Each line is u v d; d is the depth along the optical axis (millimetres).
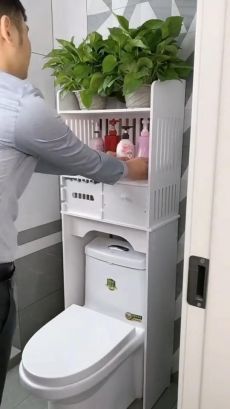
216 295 611
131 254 1530
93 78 1328
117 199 1396
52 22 1726
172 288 1604
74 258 1702
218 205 573
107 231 1516
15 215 967
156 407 1606
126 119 1555
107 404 1410
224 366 634
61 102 1491
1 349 984
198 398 686
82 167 1024
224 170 555
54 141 907
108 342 1337
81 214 1533
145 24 1254
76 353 1275
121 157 1408
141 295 1489
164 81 1246
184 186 1525
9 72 950
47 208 1833
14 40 923
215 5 515
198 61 548
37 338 1351
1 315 956
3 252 915
